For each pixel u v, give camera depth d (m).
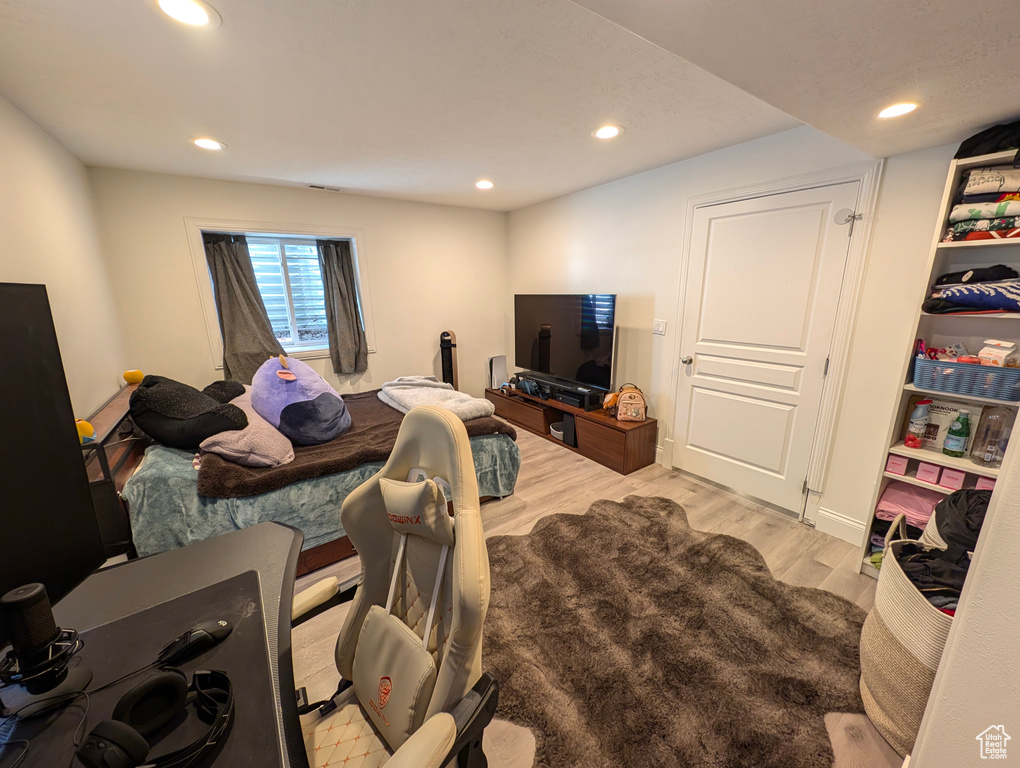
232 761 0.58
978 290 1.58
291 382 2.36
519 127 2.10
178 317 3.01
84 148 2.23
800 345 2.34
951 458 1.75
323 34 1.29
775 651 1.54
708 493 2.82
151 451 1.87
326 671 1.50
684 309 2.91
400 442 0.94
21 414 0.65
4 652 0.71
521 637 1.63
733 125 2.12
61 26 1.21
